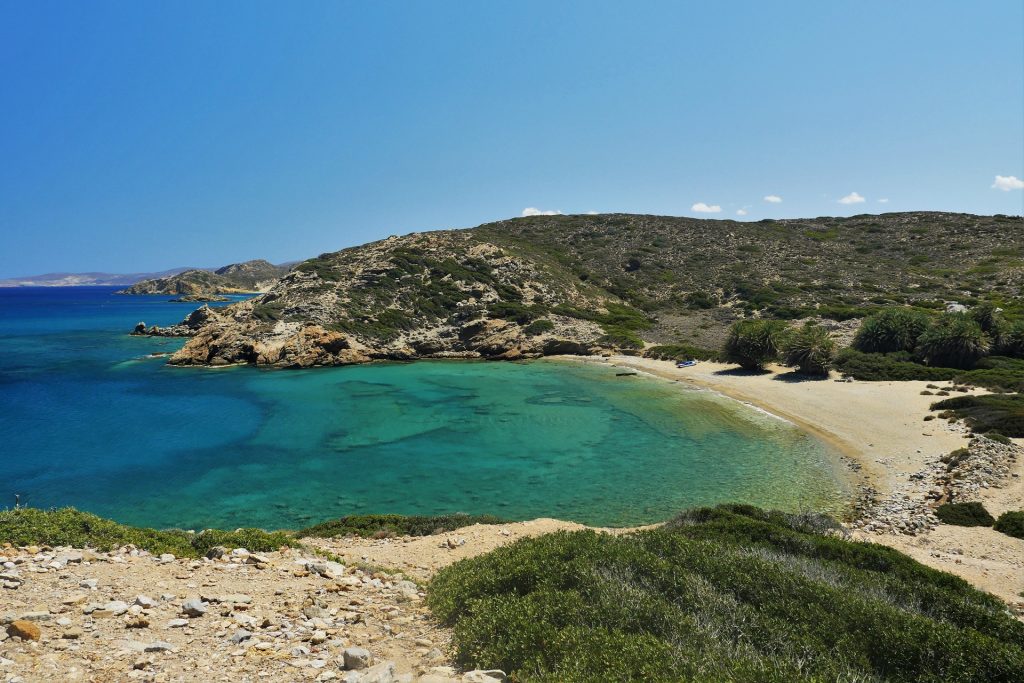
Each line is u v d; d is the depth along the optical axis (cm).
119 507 2616
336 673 611
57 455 3372
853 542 1595
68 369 6462
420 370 6400
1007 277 7956
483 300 8162
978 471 2609
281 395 5088
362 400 4866
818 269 9419
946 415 3619
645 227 12738
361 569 1222
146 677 568
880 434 3522
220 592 898
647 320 8288
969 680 749
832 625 859
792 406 4328
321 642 725
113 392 5209
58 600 762
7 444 3597
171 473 3066
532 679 600
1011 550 1916
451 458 3309
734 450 3394
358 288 8169
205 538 1222
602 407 4534
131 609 752
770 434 3697
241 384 5597
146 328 10062
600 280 9931
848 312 7025
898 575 1352
